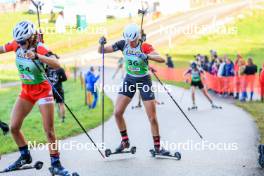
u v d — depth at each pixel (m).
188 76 25.12
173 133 11.54
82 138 11.05
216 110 15.96
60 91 13.30
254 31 45.53
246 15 50.09
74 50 36.09
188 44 42.00
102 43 8.98
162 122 13.34
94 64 33.19
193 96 16.34
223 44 41.38
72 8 36.22
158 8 50.12
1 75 29.08
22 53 6.77
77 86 24.62
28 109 7.12
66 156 9.09
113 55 37.41
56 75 13.07
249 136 11.03
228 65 20.41
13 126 7.15
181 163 8.47
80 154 9.28
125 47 8.64
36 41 6.71
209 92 21.62
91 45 37.41
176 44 41.94
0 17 34.12
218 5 54.91
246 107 16.61
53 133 7.14
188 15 51.00
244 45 40.78
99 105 17.61
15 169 7.35
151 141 10.59
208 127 12.41
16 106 7.11
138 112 15.66
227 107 16.75
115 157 9.02
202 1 55.47
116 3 42.72
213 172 7.83
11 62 33.28
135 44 8.53
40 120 14.25
